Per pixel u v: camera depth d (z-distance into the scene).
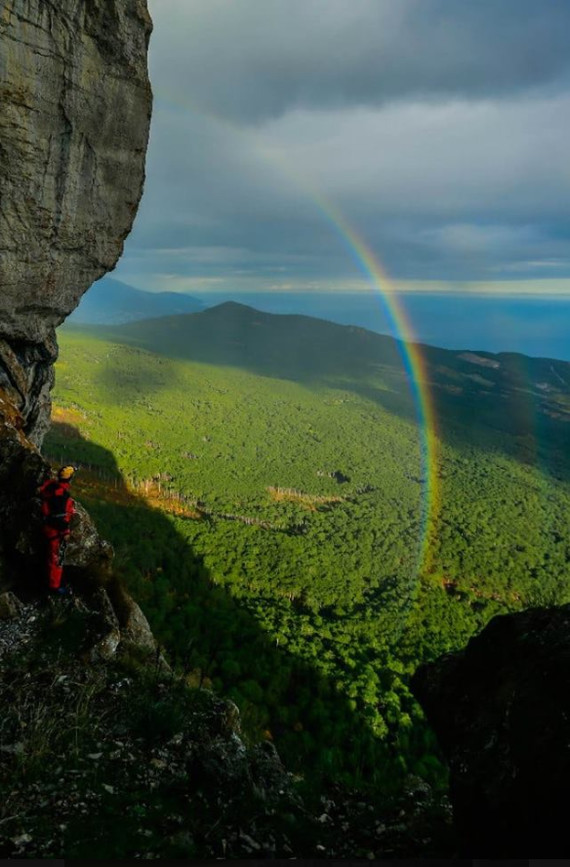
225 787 7.69
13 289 14.16
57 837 6.02
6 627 10.43
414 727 52.94
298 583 109.44
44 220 14.06
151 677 10.16
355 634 87.62
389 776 33.91
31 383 16.47
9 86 12.23
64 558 12.15
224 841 6.59
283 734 42.44
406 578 131.62
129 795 7.10
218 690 43.72
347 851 6.95
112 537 80.00
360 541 155.38
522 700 6.64
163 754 8.19
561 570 151.12
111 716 8.80
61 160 13.95
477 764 6.55
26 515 11.88
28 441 13.53
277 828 7.14
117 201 15.84
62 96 13.39
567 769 5.42
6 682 9.00
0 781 6.77
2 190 12.96
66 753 7.62
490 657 7.90
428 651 85.44
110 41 13.85
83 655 10.07
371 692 58.50
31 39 12.35
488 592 131.62
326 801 8.45
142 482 162.00
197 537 115.94
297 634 73.69
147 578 66.31
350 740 45.19
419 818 7.75
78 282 16.08
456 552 159.00
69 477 11.72
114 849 5.99
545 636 7.23
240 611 70.12
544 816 5.38
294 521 166.50
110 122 14.70
